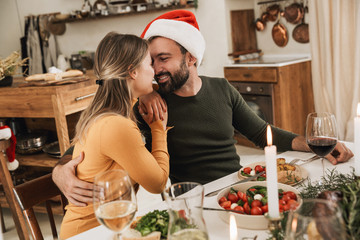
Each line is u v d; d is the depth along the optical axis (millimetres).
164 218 974
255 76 3896
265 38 4637
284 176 1270
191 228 732
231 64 4176
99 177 885
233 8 4469
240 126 1813
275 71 3686
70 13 5422
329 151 1218
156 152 1383
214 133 1681
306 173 1318
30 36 5750
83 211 1253
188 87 1641
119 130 1200
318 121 1215
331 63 3715
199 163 1670
